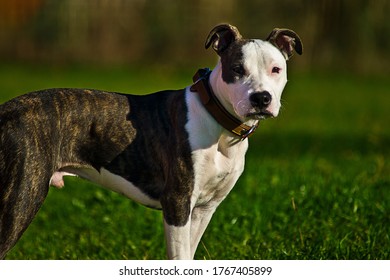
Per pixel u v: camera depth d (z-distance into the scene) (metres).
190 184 7.36
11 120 7.18
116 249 9.38
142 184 7.63
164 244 9.38
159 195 7.64
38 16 33.62
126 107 7.61
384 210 9.66
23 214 7.05
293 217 9.77
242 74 7.17
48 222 10.81
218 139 7.41
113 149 7.54
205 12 32.00
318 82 31.16
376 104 25.66
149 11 32.72
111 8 32.84
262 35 30.47
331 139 18.06
